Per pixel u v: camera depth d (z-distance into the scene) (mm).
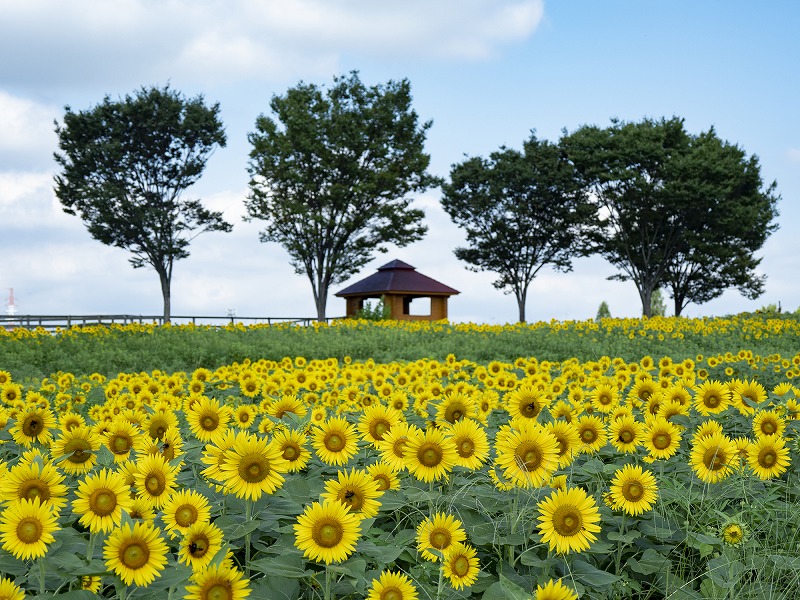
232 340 20922
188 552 2615
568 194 41969
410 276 41156
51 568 2617
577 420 4656
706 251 39844
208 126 39969
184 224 40844
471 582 2992
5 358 16797
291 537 3080
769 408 6535
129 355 18016
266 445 3033
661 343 19672
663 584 3656
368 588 2838
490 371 8844
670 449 4488
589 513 3033
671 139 41562
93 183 39312
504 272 45219
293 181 37469
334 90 39750
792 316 26750
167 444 3771
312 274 39688
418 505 3717
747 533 3482
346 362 10984
